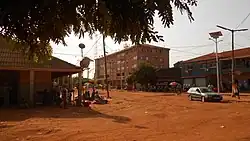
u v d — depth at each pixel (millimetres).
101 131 13523
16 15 2912
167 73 80750
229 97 38000
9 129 14398
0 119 18562
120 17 3205
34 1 2877
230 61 59562
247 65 56156
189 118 17984
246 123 15008
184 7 3086
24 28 3104
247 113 19375
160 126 15000
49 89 30859
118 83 111062
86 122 17109
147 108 26109
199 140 10938
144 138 11562
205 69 64875
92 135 12430
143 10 3078
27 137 12211
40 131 13773
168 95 49719
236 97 37406
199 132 12820
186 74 70875
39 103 30062
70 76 36250
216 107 24859
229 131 12797
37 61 4039
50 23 2996
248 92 51250
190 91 35938
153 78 77188
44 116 20406
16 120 18125
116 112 23500
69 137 12094
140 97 44281
